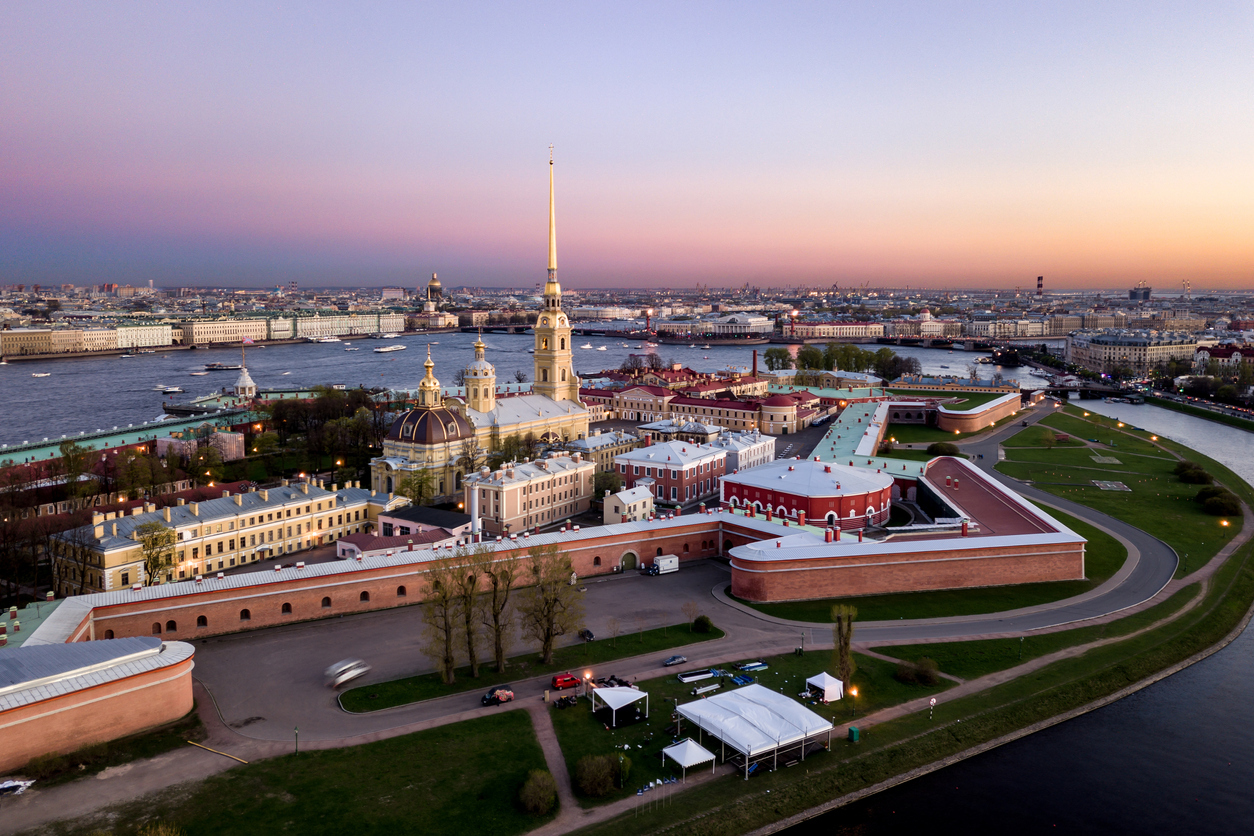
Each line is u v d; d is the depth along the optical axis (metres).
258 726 95.44
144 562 142.00
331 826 77.56
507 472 186.75
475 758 89.19
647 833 78.69
